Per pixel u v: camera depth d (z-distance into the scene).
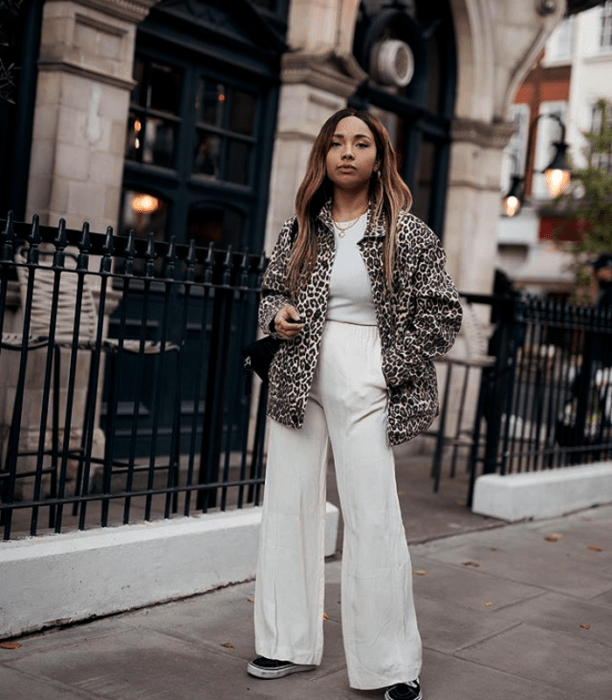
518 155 32.50
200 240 7.50
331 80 7.89
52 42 5.90
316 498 3.43
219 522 4.45
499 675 3.66
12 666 3.35
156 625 3.90
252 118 7.80
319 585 3.48
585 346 7.57
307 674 3.51
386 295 3.23
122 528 4.12
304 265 3.29
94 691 3.21
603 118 23.70
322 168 3.30
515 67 10.06
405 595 3.29
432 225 9.85
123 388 6.82
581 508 7.27
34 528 3.87
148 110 6.94
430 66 9.73
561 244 24.94
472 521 6.43
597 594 4.94
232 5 7.30
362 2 8.68
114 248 4.11
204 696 3.24
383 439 3.26
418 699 3.27
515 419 6.83
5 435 5.72
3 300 3.64
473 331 8.41
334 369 3.24
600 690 3.59
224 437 7.57
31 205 5.97
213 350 4.79
